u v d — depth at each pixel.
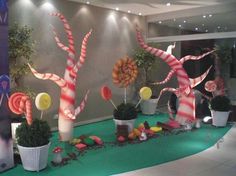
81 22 7.28
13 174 4.16
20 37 5.24
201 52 8.39
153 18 9.02
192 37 8.18
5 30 4.19
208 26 7.96
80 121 7.42
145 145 5.57
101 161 4.68
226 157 4.88
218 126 6.95
